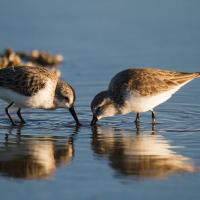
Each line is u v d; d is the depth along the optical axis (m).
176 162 13.65
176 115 17.75
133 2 31.58
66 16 29.34
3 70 17.28
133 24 28.34
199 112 18.00
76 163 13.65
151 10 30.38
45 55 24.36
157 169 13.20
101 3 31.50
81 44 25.94
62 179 12.70
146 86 16.58
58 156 14.12
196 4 31.20
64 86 17.22
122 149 14.61
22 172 13.11
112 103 16.89
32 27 27.86
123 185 12.34
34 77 16.88
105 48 25.42
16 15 29.33
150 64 23.14
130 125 16.91
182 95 19.75
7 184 12.45
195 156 14.03
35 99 16.92
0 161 13.72
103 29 27.72
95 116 16.88
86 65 23.45
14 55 23.86
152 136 15.72
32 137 15.71
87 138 15.61
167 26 28.03
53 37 26.73
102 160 13.83
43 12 29.89
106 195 11.84
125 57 24.16
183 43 25.78
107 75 22.14
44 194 11.93
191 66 22.70
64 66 23.56
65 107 17.23
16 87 16.86
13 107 18.92
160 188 12.16
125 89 16.62
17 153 14.31
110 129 16.50
